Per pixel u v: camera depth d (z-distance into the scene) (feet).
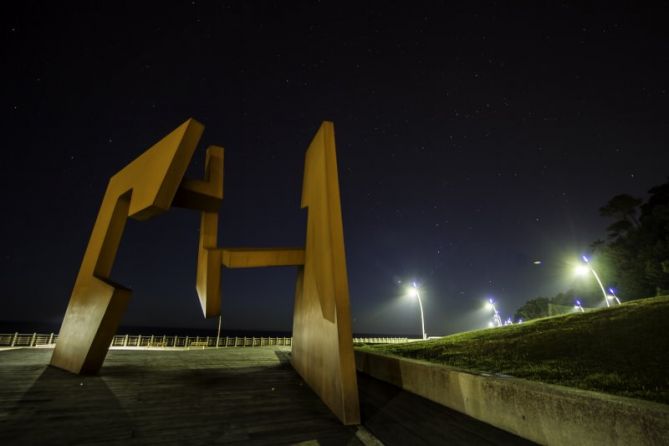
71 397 23.06
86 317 31.99
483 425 18.51
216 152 36.52
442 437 17.02
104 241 34.17
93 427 17.85
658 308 36.73
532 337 35.88
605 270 101.04
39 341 60.39
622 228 119.34
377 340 103.35
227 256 33.40
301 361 32.94
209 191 34.60
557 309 131.75
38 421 18.37
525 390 16.66
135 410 20.89
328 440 16.88
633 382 19.43
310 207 31.35
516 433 16.93
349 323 22.08
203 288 34.53
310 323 29.81
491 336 41.91
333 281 22.94
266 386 28.48
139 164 33.40
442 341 46.70
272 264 33.94
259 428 18.42
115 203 35.29
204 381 29.81
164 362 40.01
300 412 21.48
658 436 11.59
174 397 24.17
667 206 83.76
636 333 29.53
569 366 24.27
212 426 18.56
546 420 15.47
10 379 27.48
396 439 16.96
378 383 29.58
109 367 34.94
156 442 16.17
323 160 26.32
